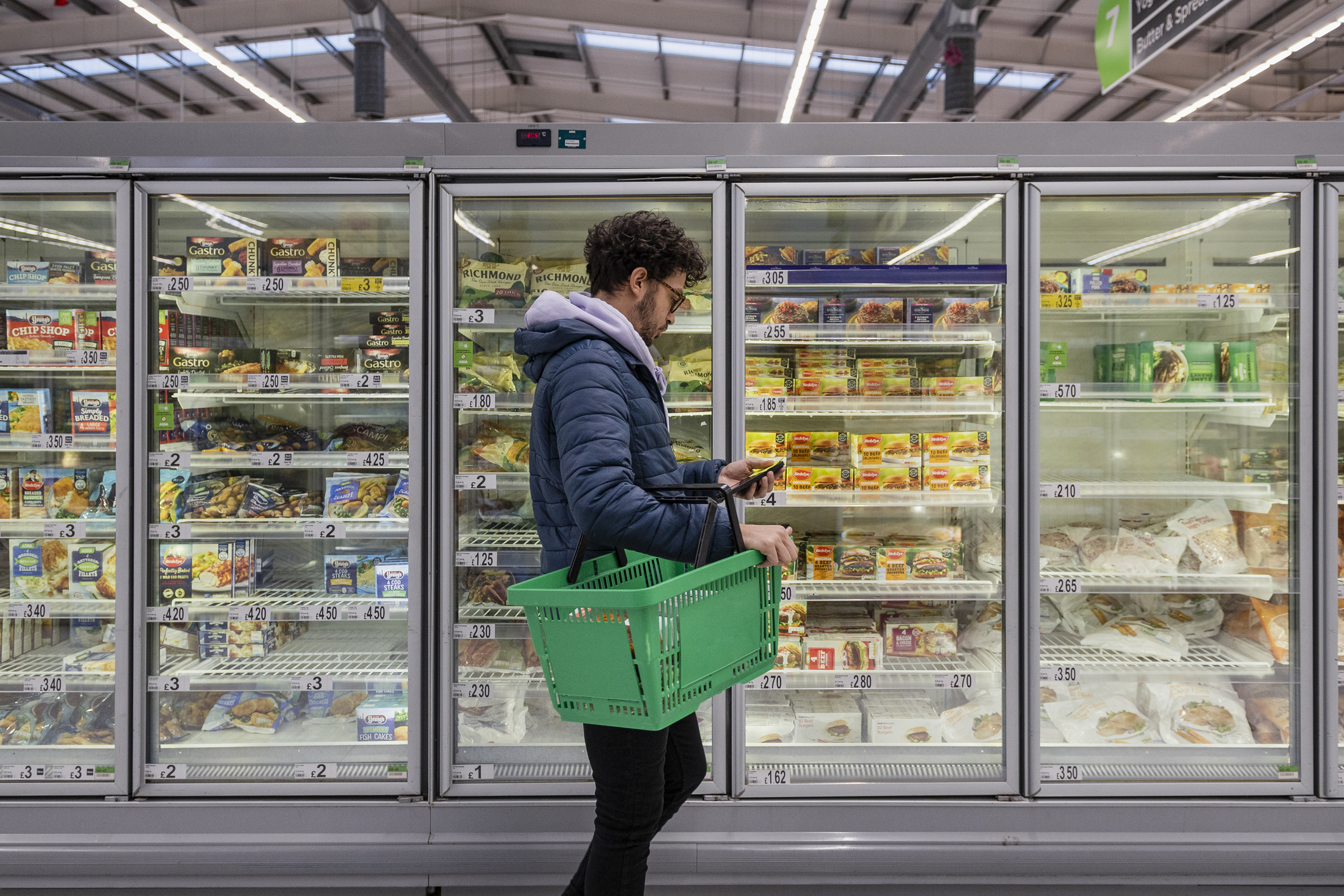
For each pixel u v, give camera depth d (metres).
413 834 2.20
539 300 1.51
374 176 2.24
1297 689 2.25
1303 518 2.23
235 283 2.28
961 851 2.16
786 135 2.28
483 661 2.45
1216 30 7.11
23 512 2.34
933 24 6.67
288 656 2.50
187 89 8.90
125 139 2.25
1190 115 8.83
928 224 2.61
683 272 1.54
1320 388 2.22
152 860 2.15
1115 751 2.33
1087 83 8.19
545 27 7.95
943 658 2.48
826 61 8.25
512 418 2.48
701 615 1.30
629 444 1.34
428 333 2.24
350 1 6.39
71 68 8.13
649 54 8.55
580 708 1.33
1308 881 2.16
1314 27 5.24
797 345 2.43
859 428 2.69
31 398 2.34
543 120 10.84
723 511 1.35
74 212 2.46
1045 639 2.58
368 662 2.45
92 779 2.22
